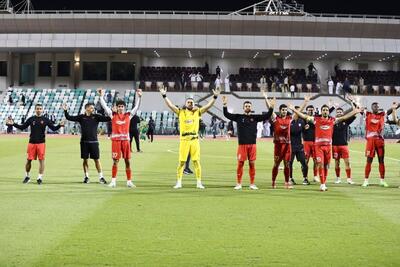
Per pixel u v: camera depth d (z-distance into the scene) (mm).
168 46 54844
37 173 15664
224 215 9055
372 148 13578
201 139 42812
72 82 59062
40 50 57438
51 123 13500
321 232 7801
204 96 51406
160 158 21953
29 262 6188
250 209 9688
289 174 13156
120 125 12797
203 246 6953
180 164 12797
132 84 58312
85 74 58719
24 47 55594
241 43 54969
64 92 53562
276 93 51500
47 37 55406
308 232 7797
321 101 50438
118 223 8312
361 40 55375
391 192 12250
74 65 58719
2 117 50875
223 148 30062
